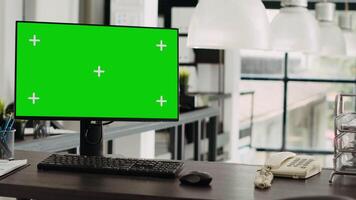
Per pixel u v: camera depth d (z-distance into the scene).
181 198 1.80
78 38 2.37
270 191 1.92
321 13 4.66
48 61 2.37
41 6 5.62
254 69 8.31
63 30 2.37
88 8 6.57
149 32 2.38
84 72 2.38
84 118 2.39
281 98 8.30
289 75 8.28
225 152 7.81
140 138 5.87
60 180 2.01
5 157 2.35
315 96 8.29
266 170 2.11
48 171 2.15
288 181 2.08
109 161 2.24
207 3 2.90
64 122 6.04
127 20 6.00
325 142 8.30
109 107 2.39
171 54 2.40
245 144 8.30
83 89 2.38
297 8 3.66
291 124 8.34
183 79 7.47
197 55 7.87
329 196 1.35
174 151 5.12
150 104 2.40
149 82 2.39
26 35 2.35
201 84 7.87
